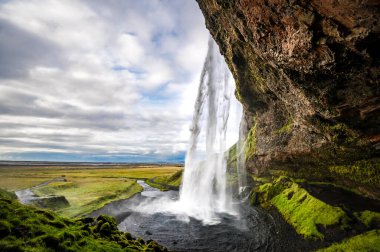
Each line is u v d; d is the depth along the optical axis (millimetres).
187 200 48406
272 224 29047
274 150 29438
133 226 32031
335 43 11516
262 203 36406
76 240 9945
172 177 76188
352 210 23391
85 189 53969
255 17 14719
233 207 40625
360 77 12609
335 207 24438
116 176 102938
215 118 54688
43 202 33719
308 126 20531
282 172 34219
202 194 50219
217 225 31984
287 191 33531
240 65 25234
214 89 53844
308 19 11477
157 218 35875
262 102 30422
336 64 12414
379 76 11898
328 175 26766
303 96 16891
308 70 14047
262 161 35031
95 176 99250
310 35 11953
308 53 12992
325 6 10352
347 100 14430
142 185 76438
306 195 29359
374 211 22109
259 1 13398
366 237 19062
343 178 24719
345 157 20531
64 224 10664
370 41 10445
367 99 13531
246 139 43125
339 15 10242
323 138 20078
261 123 33094
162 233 29281
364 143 17031
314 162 25281
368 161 19203
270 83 21547
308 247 21906
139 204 45062
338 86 14000
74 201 39906
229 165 51156
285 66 15469
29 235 8570
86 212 34781
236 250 24062
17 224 8695
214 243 25922
